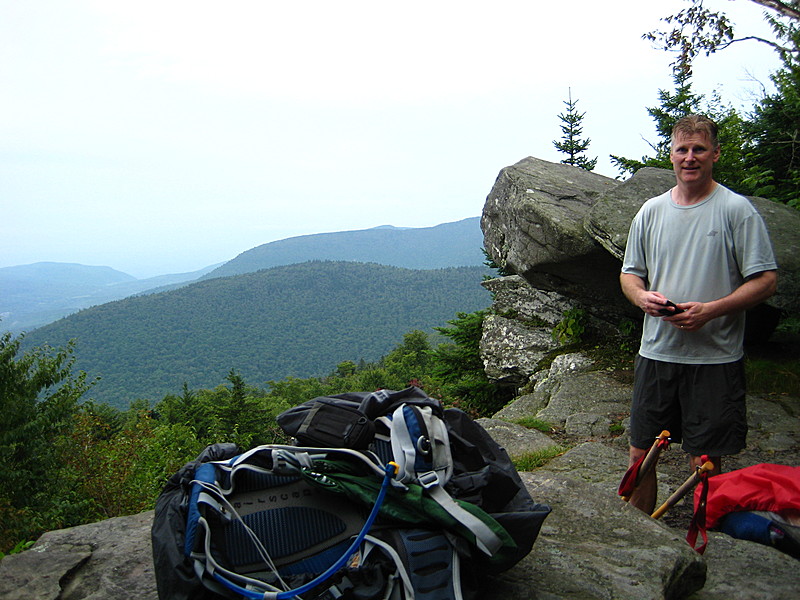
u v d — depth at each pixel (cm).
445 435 215
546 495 315
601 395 733
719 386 296
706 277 294
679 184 304
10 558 278
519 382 1027
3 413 1566
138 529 309
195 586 187
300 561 198
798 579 271
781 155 1078
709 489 341
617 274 845
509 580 239
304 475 204
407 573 189
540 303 1036
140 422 1792
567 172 1045
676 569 247
